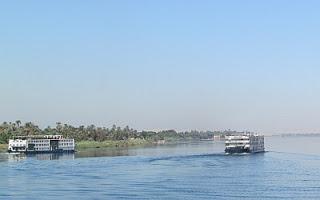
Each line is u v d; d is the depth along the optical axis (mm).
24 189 179625
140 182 198500
